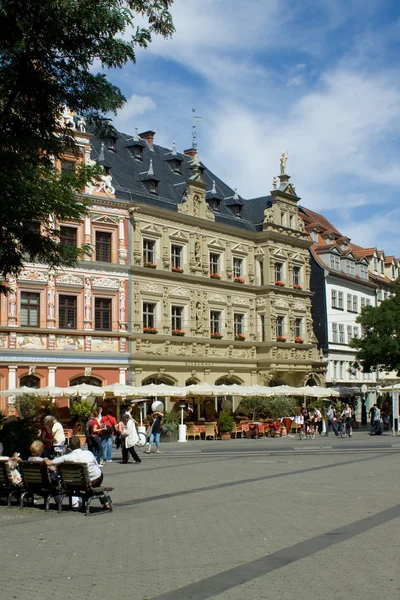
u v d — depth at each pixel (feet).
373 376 263.90
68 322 154.61
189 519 46.62
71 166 76.07
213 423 153.79
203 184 187.32
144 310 170.50
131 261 165.68
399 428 187.52
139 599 28.17
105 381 159.33
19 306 146.30
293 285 211.41
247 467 83.46
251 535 40.55
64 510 52.75
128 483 69.00
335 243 250.37
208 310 185.98
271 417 173.88
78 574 32.27
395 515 46.37
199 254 183.93
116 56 59.62
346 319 250.78
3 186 59.88
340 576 30.89
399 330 191.01
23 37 57.06
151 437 114.21
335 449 114.62
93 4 56.03
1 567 33.76
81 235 156.87
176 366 174.70
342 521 44.45
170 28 60.59
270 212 204.23
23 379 146.61
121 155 181.88
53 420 67.92
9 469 54.39
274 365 198.59
